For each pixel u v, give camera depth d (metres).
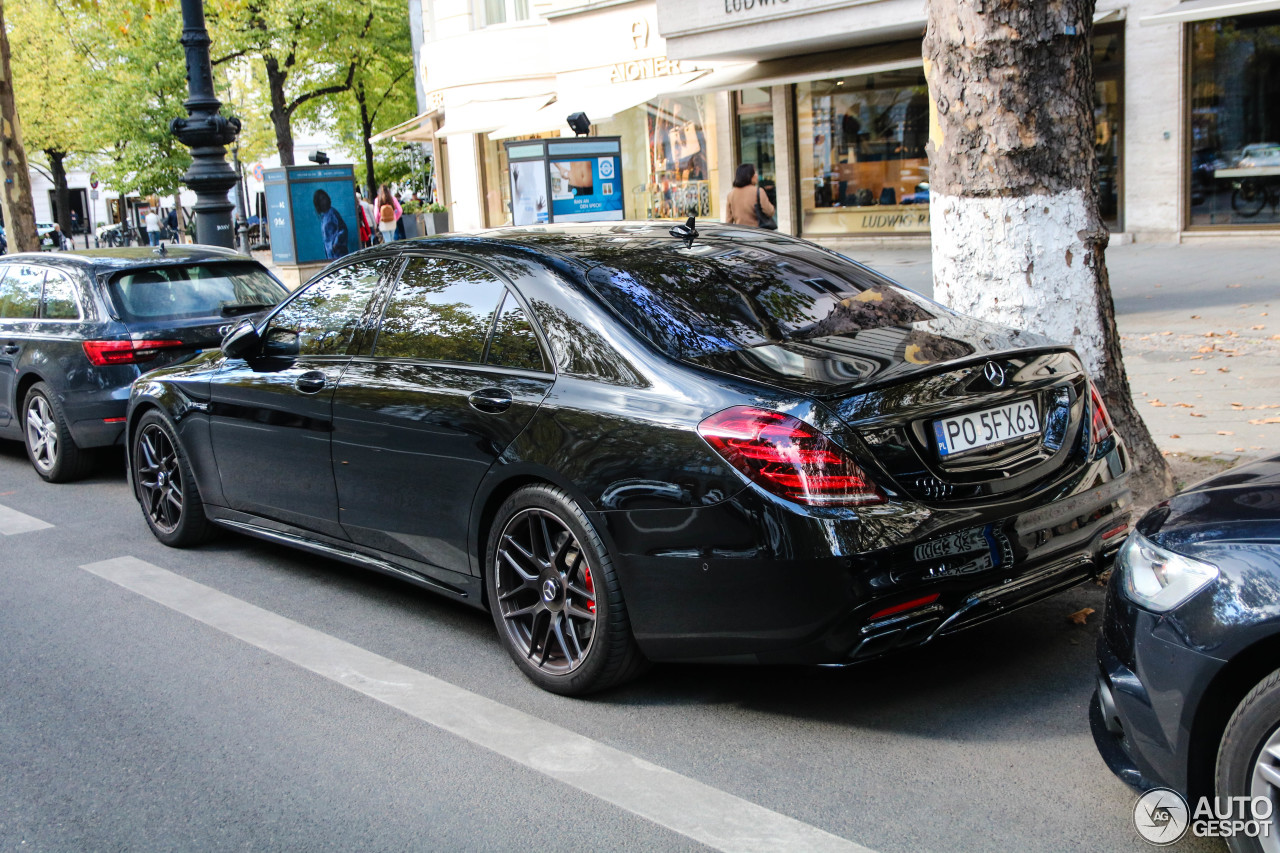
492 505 4.16
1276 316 10.36
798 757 3.47
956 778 3.29
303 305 5.23
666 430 3.52
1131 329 10.38
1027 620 4.45
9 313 8.45
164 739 3.82
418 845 3.08
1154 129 16.64
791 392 3.39
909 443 3.36
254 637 4.75
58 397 7.80
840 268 4.57
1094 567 3.79
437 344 4.46
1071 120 5.18
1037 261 5.24
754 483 3.32
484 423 4.07
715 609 3.45
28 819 3.33
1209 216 16.50
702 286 4.11
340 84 35.19
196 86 13.60
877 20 15.94
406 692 4.12
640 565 3.60
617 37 22.14
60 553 6.18
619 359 3.78
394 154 42.06
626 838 3.06
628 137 22.91
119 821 3.29
